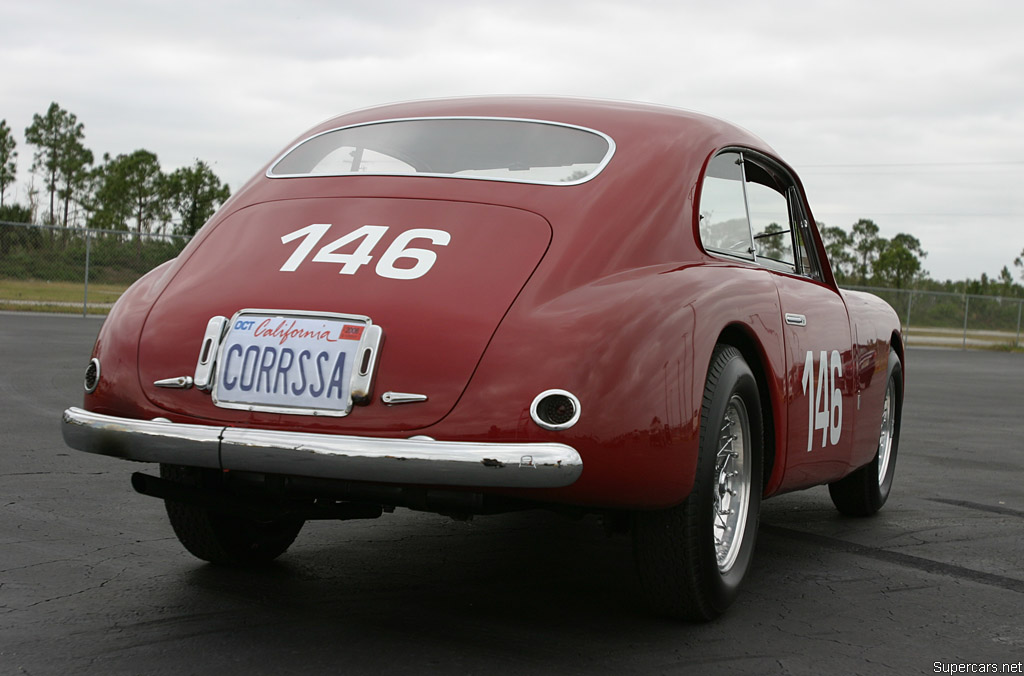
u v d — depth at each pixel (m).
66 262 21.64
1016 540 4.49
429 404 2.55
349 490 2.67
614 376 2.57
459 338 2.59
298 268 2.86
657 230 3.02
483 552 3.88
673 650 2.80
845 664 2.76
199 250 3.12
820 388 3.79
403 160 3.24
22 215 51.69
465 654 2.70
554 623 3.01
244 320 2.77
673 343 2.71
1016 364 22.89
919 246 85.69
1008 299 32.41
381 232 2.92
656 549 2.88
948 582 3.74
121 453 2.75
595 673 2.59
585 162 3.14
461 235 2.87
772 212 3.99
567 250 2.81
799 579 3.71
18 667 2.49
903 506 5.29
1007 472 6.53
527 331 2.59
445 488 2.58
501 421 2.51
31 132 70.50
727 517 3.20
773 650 2.85
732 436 3.16
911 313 31.41
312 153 3.42
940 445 7.80
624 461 2.57
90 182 70.62
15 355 11.52
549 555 3.86
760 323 3.23
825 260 4.45
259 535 3.50
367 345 2.62
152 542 3.83
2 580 3.25
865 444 4.49
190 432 2.63
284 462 2.54
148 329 2.88
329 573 3.50
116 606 3.03
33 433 6.29
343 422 2.59
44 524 4.04
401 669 2.57
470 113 3.43
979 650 2.94
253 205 3.23
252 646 2.71
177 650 2.65
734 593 3.12
